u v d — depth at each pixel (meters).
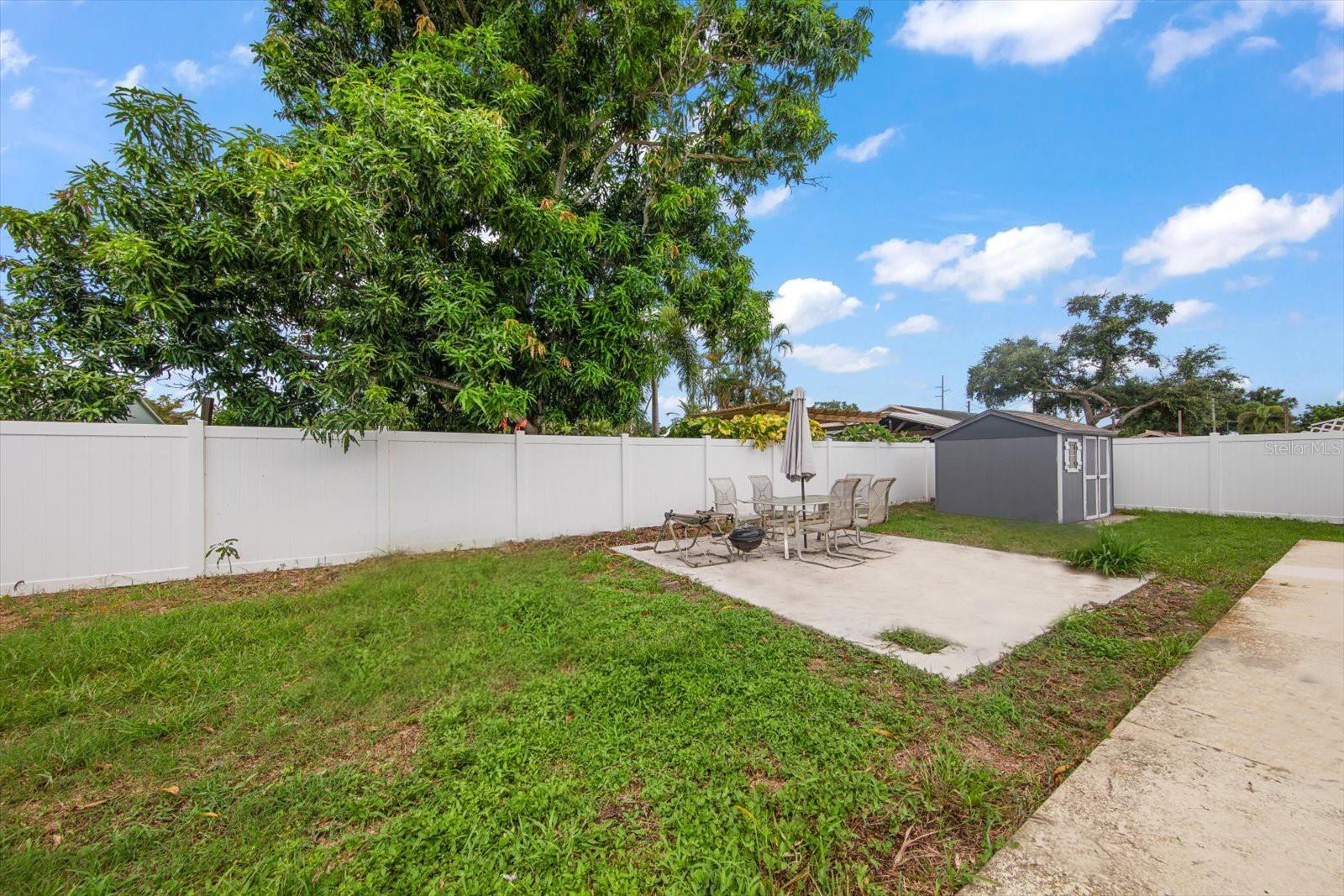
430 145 6.16
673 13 9.16
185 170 6.38
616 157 10.49
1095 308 25.77
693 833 1.98
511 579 5.78
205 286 6.39
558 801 2.16
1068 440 10.35
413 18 9.01
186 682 3.27
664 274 9.16
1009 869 1.83
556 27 8.64
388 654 3.69
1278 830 2.00
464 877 1.79
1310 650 3.81
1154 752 2.55
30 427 5.29
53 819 2.13
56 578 5.37
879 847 1.94
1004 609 4.84
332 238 5.96
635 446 9.54
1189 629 4.31
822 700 3.04
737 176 11.31
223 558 6.16
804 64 9.98
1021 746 2.64
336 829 2.06
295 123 9.16
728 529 8.85
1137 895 1.70
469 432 8.95
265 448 6.43
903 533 9.16
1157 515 11.38
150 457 5.83
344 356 6.48
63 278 6.50
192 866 1.87
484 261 7.72
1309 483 10.12
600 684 3.21
